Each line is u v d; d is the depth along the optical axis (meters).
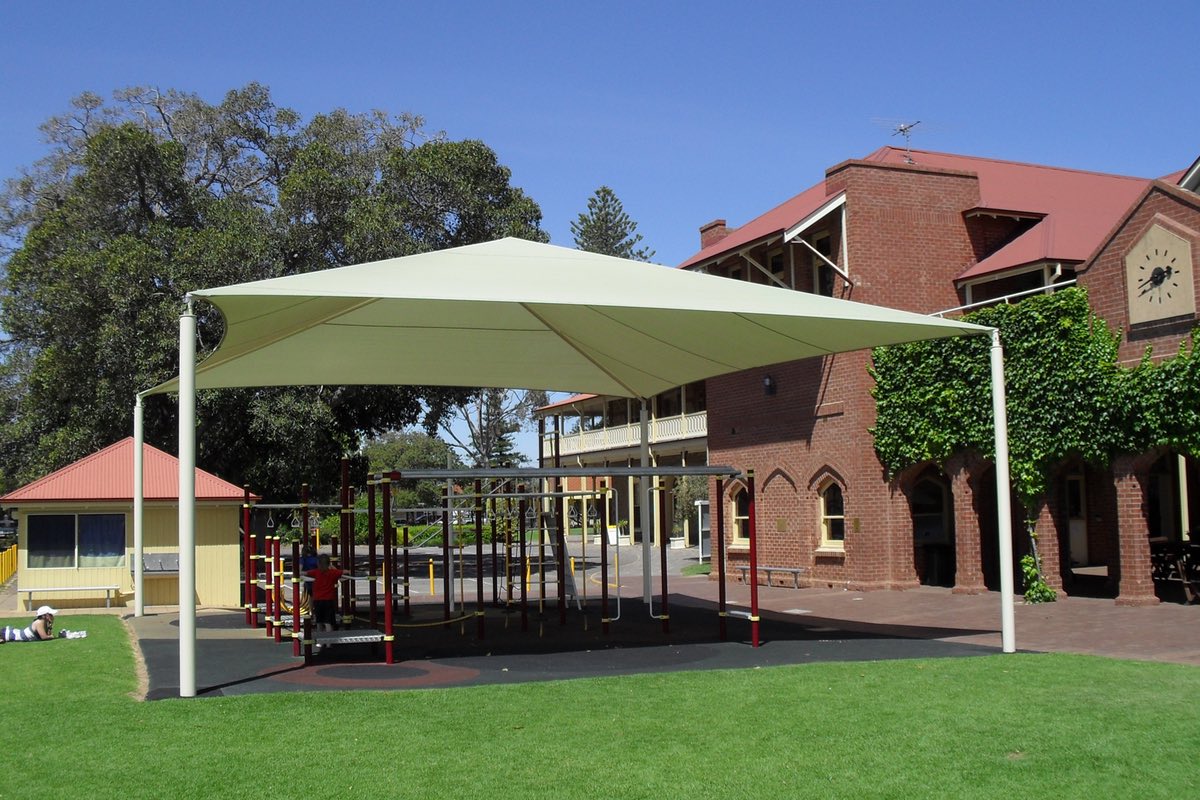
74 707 9.89
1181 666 11.70
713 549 29.33
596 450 48.06
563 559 18.70
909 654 13.52
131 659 13.25
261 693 10.85
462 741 8.45
